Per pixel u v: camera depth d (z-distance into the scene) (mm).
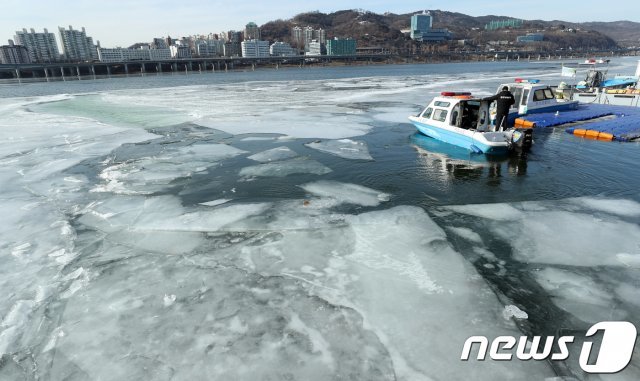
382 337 4594
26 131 16750
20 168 11508
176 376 4059
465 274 5875
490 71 73812
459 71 77750
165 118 20016
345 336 4617
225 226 7594
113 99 29312
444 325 4781
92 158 12594
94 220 7949
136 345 4504
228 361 4250
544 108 18047
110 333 4707
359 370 4105
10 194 9422
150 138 15422
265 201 8938
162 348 4453
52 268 6180
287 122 18500
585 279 5695
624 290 5406
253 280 5773
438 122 14102
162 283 5727
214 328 4766
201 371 4117
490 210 8305
